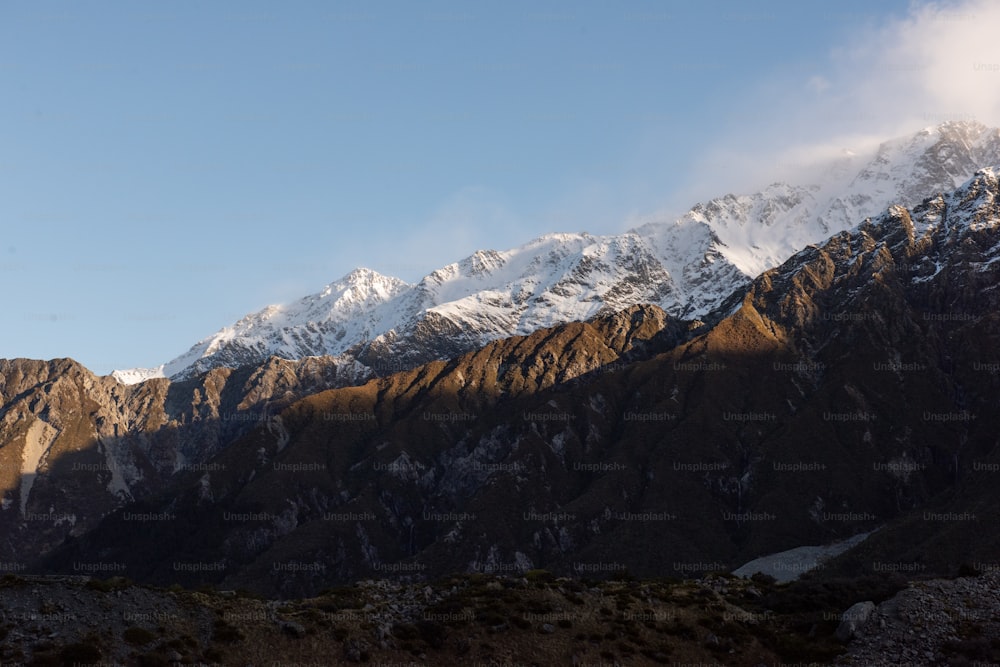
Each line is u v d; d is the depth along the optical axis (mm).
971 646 79438
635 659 80812
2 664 63156
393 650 76812
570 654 79688
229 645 72188
